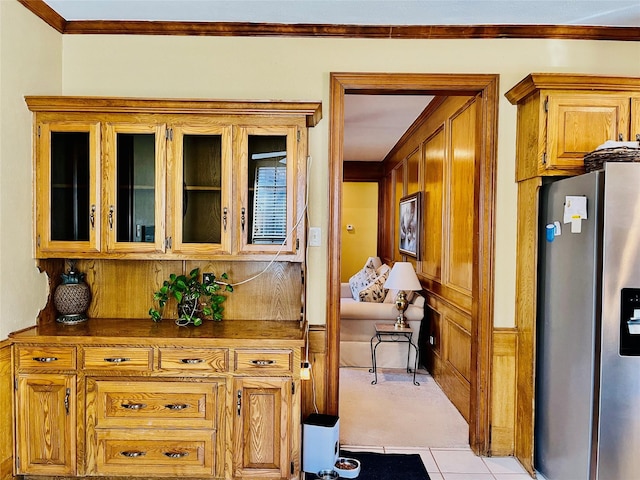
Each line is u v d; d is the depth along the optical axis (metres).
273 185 2.46
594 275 2.11
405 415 3.44
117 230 2.47
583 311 2.18
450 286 3.78
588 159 2.31
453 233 3.74
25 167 2.41
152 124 2.44
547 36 2.72
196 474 2.32
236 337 2.31
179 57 2.75
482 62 2.75
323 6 2.48
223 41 2.75
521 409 2.69
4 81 2.25
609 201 2.06
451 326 3.77
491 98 2.74
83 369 2.30
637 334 2.08
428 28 2.71
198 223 2.47
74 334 2.34
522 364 2.68
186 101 2.38
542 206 2.57
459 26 2.70
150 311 2.64
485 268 2.75
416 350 4.33
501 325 2.78
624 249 2.06
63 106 2.41
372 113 4.59
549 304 2.48
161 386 2.30
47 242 2.47
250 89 2.75
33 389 2.30
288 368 2.29
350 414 3.46
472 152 3.25
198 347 2.30
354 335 4.70
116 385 2.30
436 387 4.11
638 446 2.10
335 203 2.74
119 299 2.78
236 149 2.45
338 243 2.75
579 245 2.22
